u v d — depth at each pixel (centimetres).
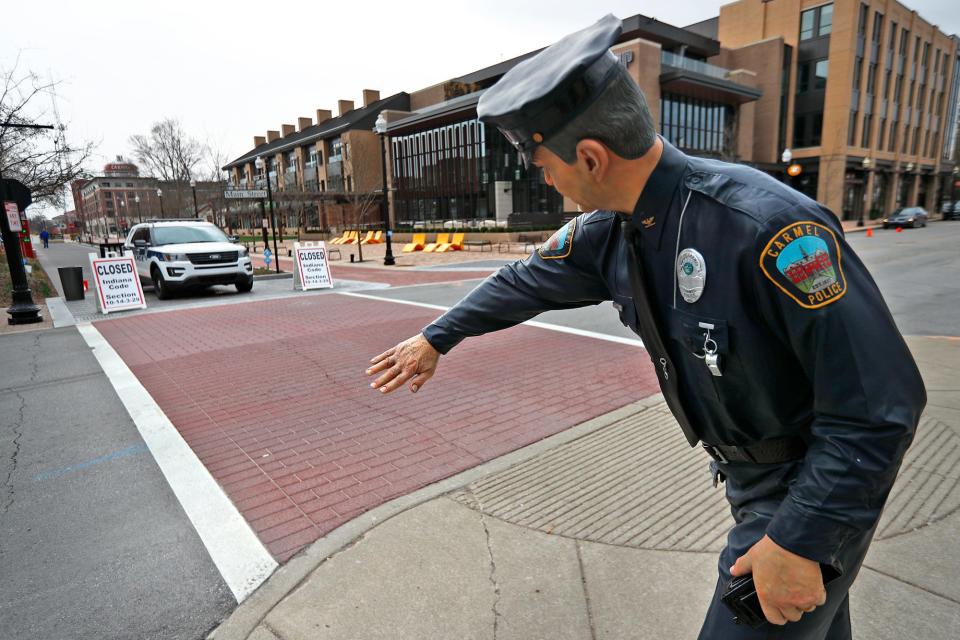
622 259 126
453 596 242
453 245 2802
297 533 299
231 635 224
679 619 224
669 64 3250
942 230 3164
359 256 2519
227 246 1343
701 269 102
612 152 101
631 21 3472
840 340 89
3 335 892
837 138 4053
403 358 161
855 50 4012
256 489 352
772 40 4075
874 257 1659
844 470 88
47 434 452
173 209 4569
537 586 247
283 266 2348
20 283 998
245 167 8056
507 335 785
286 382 590
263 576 263
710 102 3659
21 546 294
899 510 296
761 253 94
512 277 156
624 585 246
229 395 551
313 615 232
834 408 92
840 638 143
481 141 4188
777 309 97
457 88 4897
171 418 489
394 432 441
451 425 452
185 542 293
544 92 95
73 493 351
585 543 278
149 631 230
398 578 254
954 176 5266
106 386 587
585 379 569
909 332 739
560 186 113
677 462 366
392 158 5191
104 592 255
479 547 277
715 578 248
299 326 916
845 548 106
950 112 5844
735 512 136
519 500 323
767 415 110
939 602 227
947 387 483
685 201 104
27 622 237
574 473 356
